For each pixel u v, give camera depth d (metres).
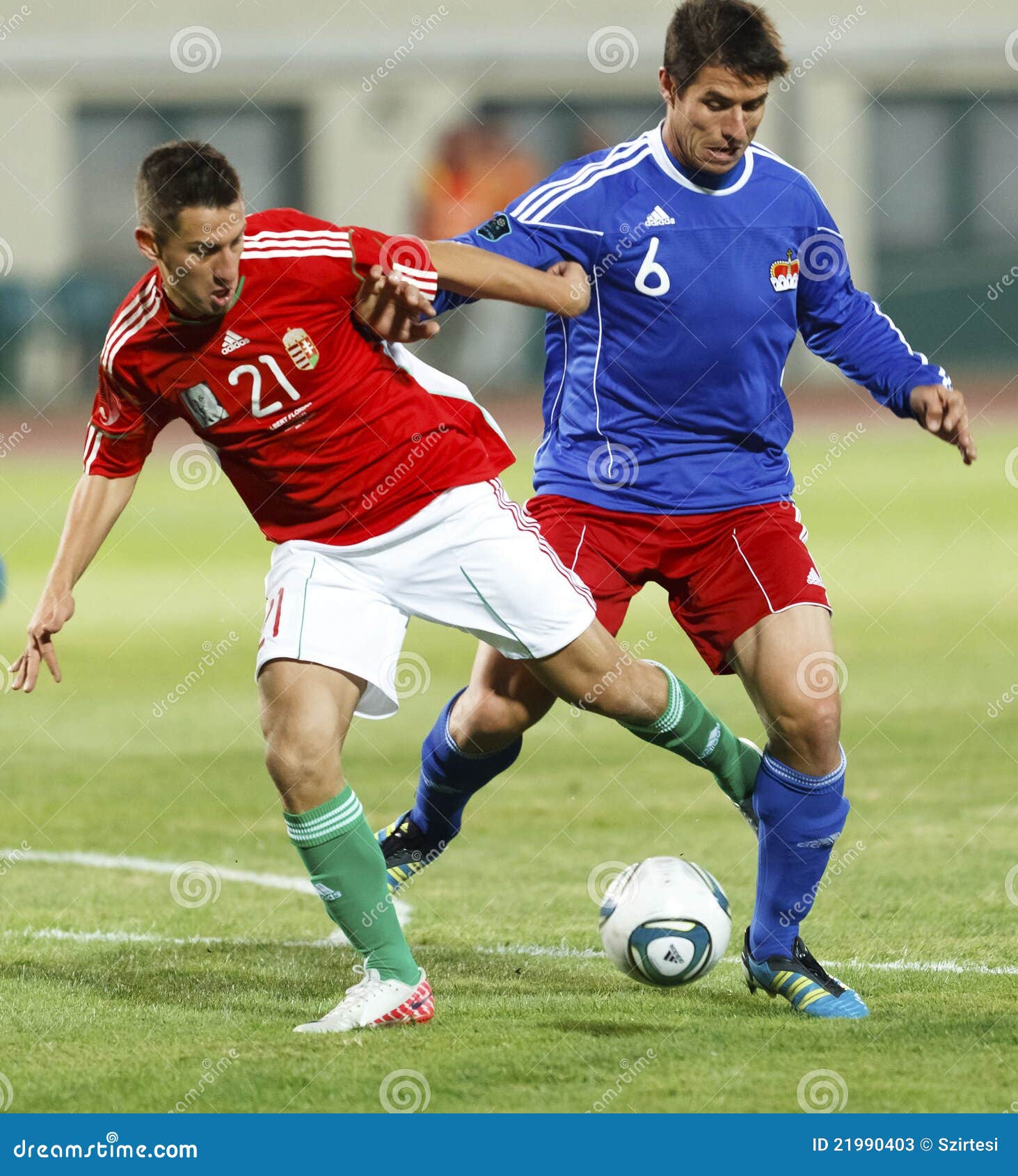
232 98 111.50
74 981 15.27
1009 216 119.00
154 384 13.43
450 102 110.19
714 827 21.75
